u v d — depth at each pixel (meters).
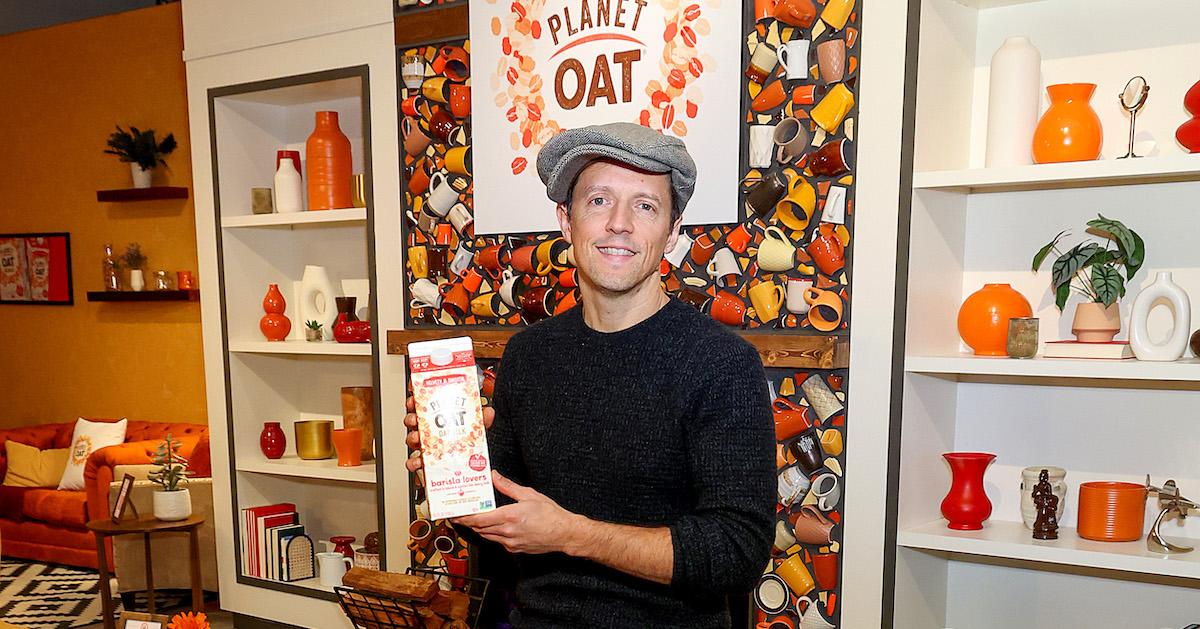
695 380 1.39
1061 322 2.48
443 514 1.41
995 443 2.61
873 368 2.41
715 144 2.62
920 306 2.42
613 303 1.47
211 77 3.75
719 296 2.63
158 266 5.25
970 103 2.62
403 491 3.34
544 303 2.88
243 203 3.90
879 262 2.39
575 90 2.84
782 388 2.58
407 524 3.34
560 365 1.52
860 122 2.40
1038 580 2.56
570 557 1.47
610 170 1.44
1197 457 2.33
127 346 5.42
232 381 3.85
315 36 3.40
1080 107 2.28
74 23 5.44
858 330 2.43
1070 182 2.37
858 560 2.46
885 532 2.40
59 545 4.73
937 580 2.64
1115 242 2.39
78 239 5.58
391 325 3.32
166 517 3.56
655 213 1.45
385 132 3.26
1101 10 2.41
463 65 3.10
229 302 3.84
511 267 3.03
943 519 2.59
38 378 5.85
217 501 3.93
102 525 3.49
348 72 3.33
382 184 3.29
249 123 3.91
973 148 2.64
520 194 2.97
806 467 2.50
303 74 3.45
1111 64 2.40
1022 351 2.29
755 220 2.61
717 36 2.60
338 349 3.49
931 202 2.44
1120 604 2.45
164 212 5.19
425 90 3.14
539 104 2.91
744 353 1.41
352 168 3.83
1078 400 2.47
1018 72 2.35
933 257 2.47
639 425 1.41
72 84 5.50
